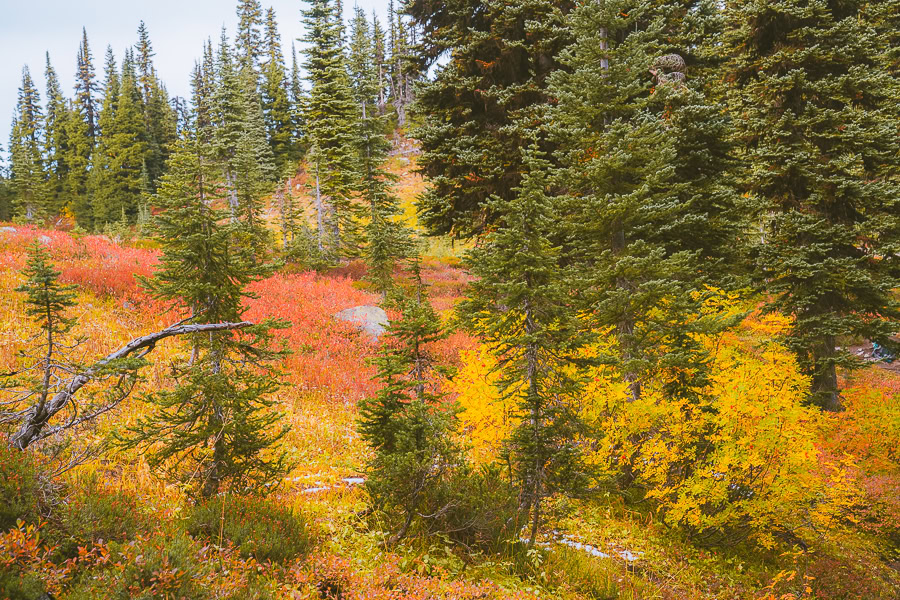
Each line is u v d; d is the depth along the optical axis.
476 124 18.08
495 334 10.01
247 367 14.87
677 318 11.57
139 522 5.82
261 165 56.75
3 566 3.86
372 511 8.74
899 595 9.77
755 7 17.41
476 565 7.92
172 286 8.27
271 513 7.27
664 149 12.51
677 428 10.67
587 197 12.63
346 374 16.77
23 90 87.75
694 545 10.83
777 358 11.30
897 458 12.90
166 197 8.26
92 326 15.23
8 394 10.00
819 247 16.14
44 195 68.75
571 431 9.17
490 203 9.34
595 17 13.95
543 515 9.29
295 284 23.89
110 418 11.02
